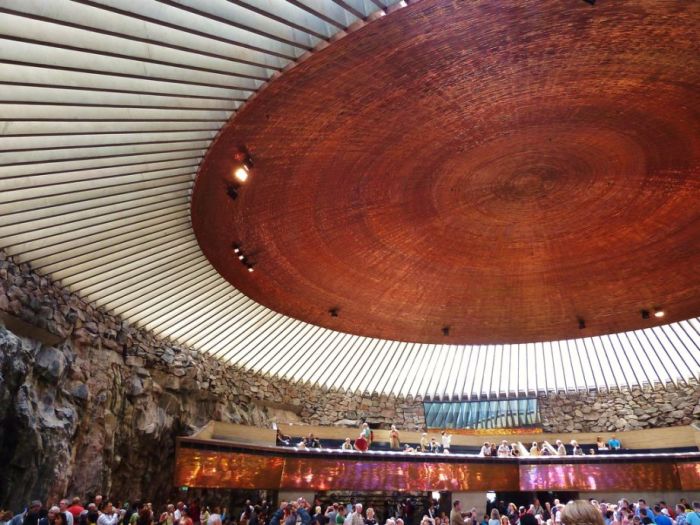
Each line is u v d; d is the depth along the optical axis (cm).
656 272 1689
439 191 1338
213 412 1898
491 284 1784
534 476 2039
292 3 665
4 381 1030
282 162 1090
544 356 2430
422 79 913
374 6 724
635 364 2348
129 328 1563
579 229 1511
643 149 1181
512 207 1420
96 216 1114
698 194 1322
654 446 2256
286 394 2316
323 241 1452
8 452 1048
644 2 759
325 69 830
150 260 1356
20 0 591
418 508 2303
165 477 1655
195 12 644
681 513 1355
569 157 1227
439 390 2609
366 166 1179
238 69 802
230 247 1403
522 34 823
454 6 738
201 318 1730
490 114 1050
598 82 965
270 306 1764
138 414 1545
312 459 1842
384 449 2380
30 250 1135
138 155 980
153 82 802
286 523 1162
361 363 2356
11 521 885
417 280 1731
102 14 653
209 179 1110
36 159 892
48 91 763
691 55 884
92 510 992
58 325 1256
